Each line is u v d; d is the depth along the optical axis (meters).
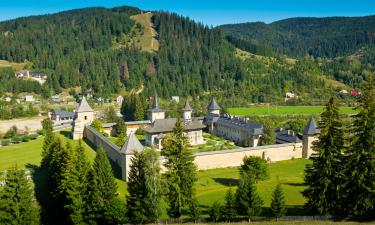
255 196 66.44
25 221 68.00
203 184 93.50
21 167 105.00
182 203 68.62
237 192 67.62
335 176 62.47
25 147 132.88
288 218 64.44
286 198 78.62
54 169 83.25
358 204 60.53
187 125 139.12
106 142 116.25
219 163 109.50
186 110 167.25
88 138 142.12
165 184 67.62
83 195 70.50
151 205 65.75
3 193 67.44
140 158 67.62
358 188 60.69
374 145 59.97
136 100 189.12
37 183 91.06
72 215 69.19
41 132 157.38
